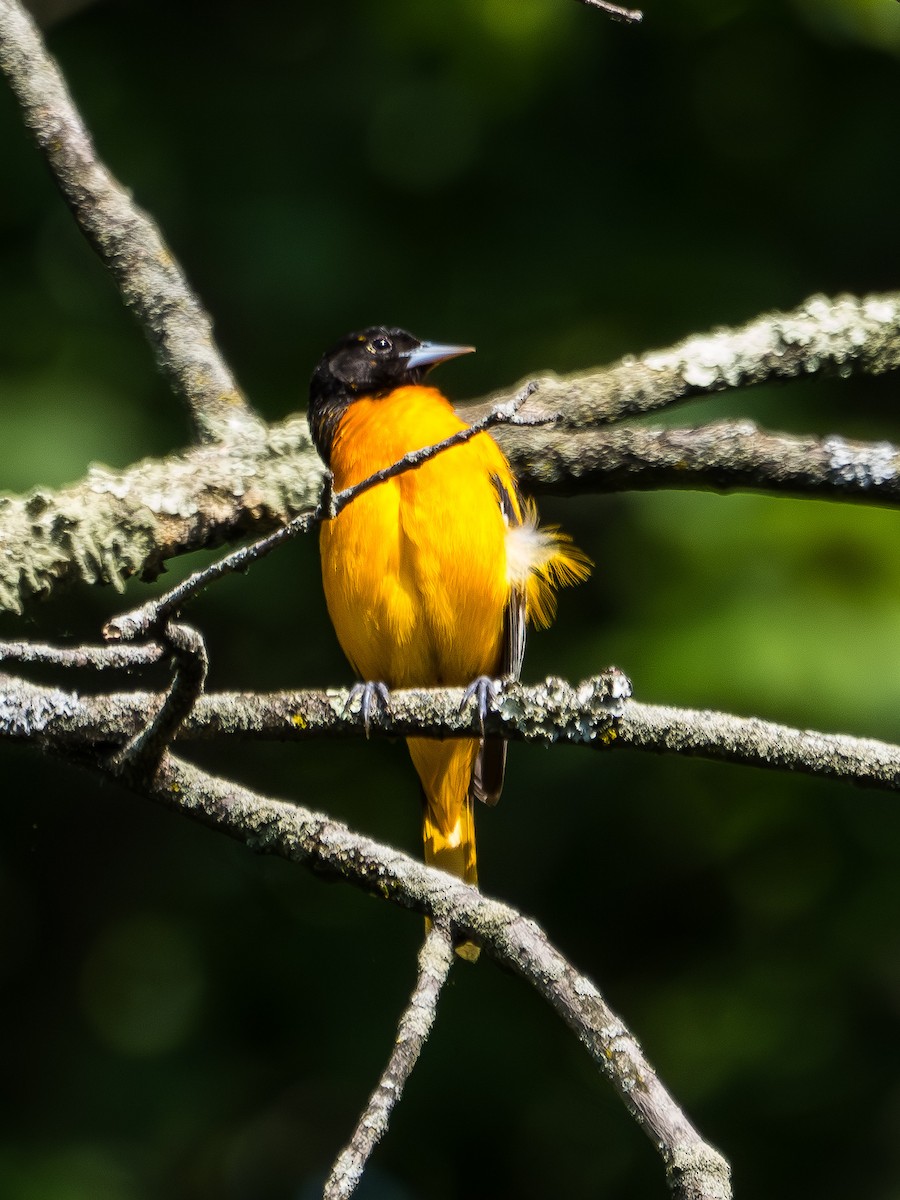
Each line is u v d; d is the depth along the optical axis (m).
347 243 13.51
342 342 9.16
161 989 12.97
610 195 13.95
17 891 13.29
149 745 5.42
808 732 5.42
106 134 13.55
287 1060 12.41
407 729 5.63
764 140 14.24
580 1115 12.01
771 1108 11.68
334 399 9.02
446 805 8.39
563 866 12.45
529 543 8.44
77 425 12.34
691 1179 4.55
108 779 5.63
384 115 13.99
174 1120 12.36
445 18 13.85
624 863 12.46
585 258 13.65
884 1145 11.50
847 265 13.94
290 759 12.93
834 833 12.20
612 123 14.16
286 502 7.26
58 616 11.63
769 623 11.46
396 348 9.10
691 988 12.34
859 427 12.77
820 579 11.77
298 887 12.90
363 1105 12.13
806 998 11.98
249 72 14.09
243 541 7.36
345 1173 4.54
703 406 12.52
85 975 13.15
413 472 8.05
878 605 11.62
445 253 13.73
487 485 8.20
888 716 11.17
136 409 12.75
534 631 12.20
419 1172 12.04
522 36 13.81
